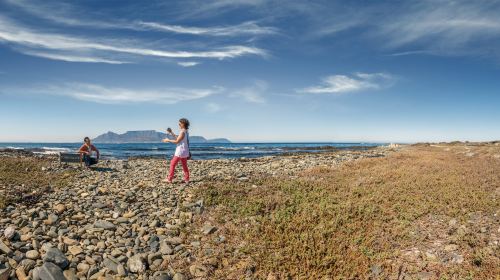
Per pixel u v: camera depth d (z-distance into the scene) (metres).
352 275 8.59
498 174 17.69
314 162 28.58
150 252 9.67
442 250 9.34
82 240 10.15
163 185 16.28
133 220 11.73
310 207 12.70
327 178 18.23
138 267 8.81
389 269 8.78
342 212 12.18
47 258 8.59
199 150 84.12
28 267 8.34
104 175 19.44
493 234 9.95
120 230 10.93
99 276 8.38
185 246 10.08
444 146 53.91
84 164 23.56
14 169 20.25
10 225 10.55
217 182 16.84
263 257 9.46
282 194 14.53
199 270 8.88
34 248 9.27
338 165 23.62
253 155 57.28
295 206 12.94
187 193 14.73
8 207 12.09
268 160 34.47
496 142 57.75
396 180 16.89
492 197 13.20
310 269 8.98
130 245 10.08
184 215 12.15
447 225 10.80
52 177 18.22
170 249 9.78
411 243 9.91
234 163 30.66
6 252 8.77
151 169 23.19
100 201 13.59
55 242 9.85
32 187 15.49
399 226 10.84
